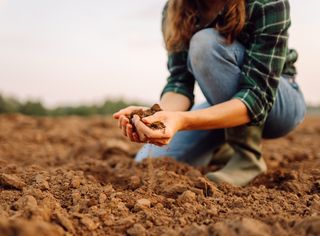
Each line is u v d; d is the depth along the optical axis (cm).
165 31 146
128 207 110
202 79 136
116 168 155
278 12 129
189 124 120
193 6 139
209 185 125
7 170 141
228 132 144
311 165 166
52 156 212
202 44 132
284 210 107
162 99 147
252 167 143
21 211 94
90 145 213
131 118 116
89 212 102
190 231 89
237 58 133
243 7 127
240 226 84
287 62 143
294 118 148
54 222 93
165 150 161
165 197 119
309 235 85
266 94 130
